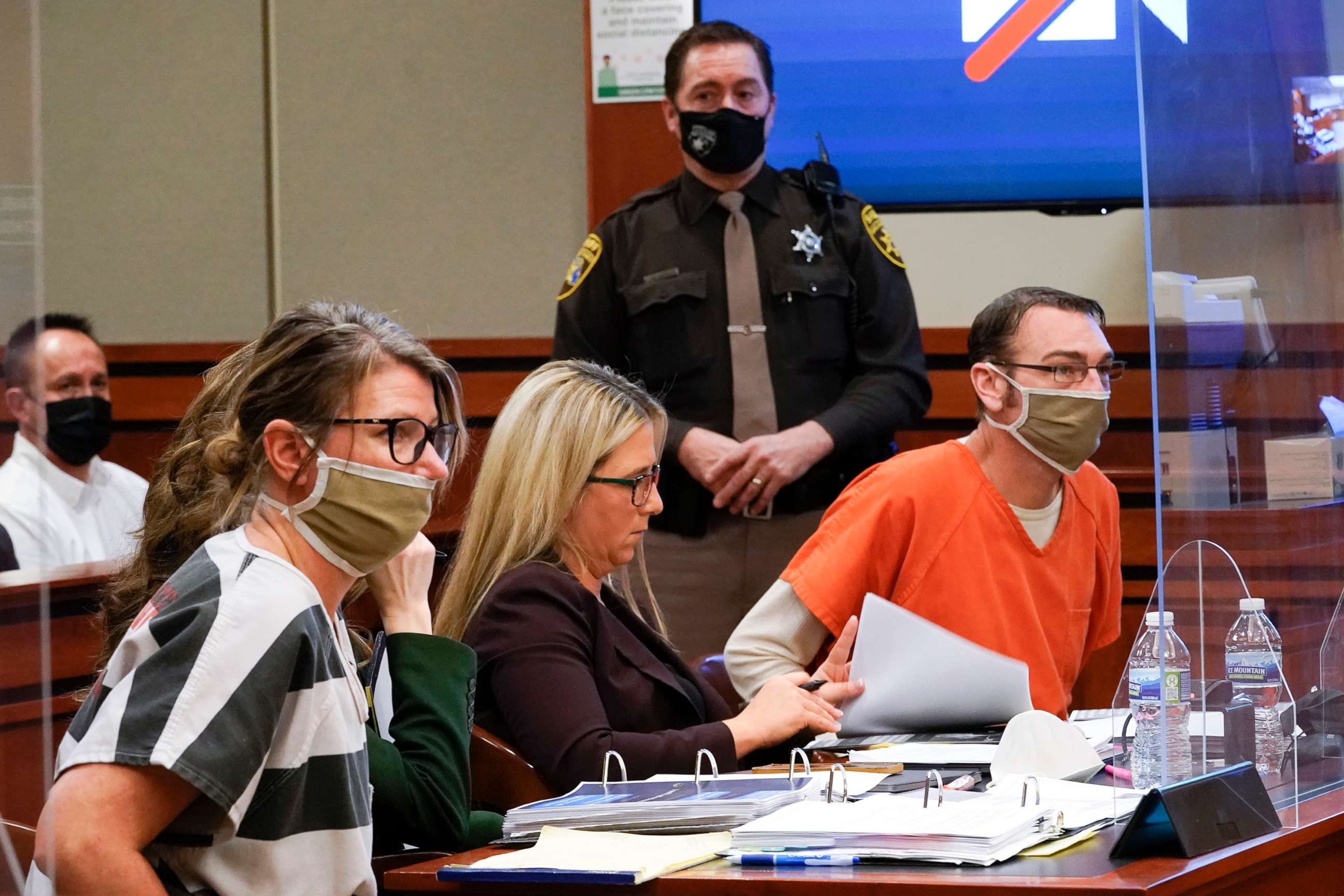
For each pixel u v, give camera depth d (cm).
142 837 212
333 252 809
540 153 796
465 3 797
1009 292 430
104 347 812
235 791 216
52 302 818
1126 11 723
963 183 740
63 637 418
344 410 242
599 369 377
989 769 325
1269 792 276
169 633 223
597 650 358
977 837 237
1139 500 691
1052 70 730
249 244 816
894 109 741
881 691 375
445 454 258
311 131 808
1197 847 242
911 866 237
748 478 539
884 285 579
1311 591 299
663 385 574
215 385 274
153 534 271
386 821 281
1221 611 270
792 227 574
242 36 809
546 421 363
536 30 795
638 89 724
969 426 734
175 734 213
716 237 574
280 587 229
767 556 554
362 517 243
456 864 249
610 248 588
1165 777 248
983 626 427
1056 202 733
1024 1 727
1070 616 441
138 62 816
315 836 232
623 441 363
